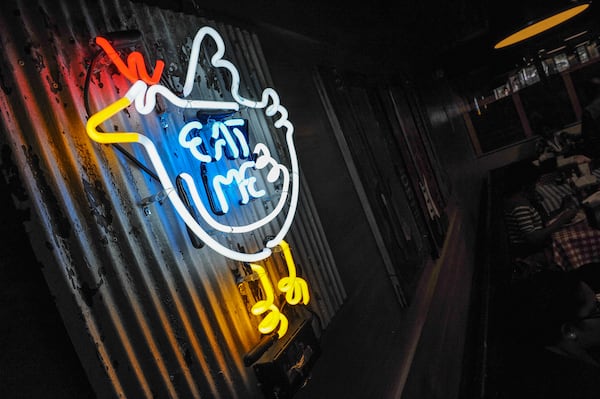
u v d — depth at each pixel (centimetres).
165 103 182
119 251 144
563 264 504
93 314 130
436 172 658
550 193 530
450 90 1185
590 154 739
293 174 241
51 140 132
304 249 262
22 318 120
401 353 348
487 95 1248
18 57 130
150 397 139
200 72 213
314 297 258
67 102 141
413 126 624
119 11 172
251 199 219
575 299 404
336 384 251
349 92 424
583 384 397
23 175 122
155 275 154
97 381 126
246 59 259
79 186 137
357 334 295
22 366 117
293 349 204
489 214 844
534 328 432
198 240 176
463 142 1161
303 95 336
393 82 623
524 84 1155
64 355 128
